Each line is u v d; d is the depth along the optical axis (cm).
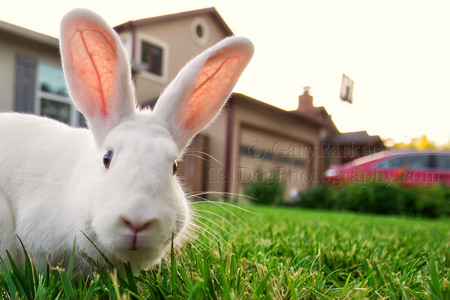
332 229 83
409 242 66
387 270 43
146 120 36
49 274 33
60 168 37
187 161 258
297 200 279
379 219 153
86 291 30
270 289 31
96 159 34
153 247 31
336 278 40
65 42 35
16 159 37
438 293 30
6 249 33
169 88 38
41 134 39
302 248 53
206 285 31
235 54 39
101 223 30
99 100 36
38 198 36
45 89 206
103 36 35
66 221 34
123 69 35
